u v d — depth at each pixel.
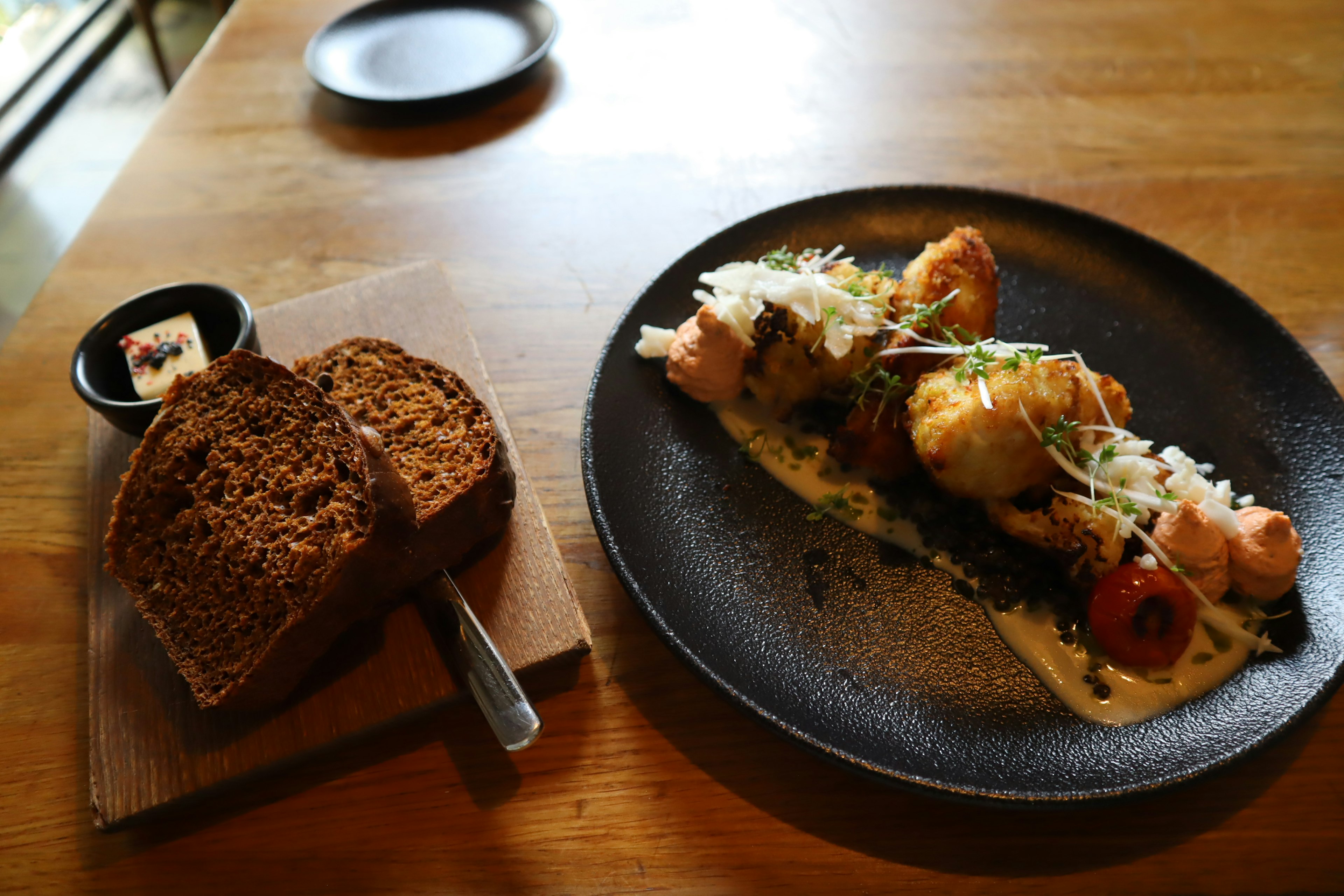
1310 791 0.31
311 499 0.33
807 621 0.34
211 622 0.33
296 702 0.33
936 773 0.30
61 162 0.79
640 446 0.39
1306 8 0.63
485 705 0.31
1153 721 0.32
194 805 0.32
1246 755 0.29
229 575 0.33
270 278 0.49
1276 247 0.48
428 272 0.46
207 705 0.31
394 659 0.33
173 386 0.36
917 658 0.34
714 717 0.33
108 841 0.31
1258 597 0.34
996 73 0.60
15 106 0.80
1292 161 0.53
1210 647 0.33
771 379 0.39
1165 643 0.32
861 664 0.33
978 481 0.35
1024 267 0.45
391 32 0.62
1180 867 0.30
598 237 0.51
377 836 0.31
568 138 0.57
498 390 0.43
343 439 0.33
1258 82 0.58
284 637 0.31
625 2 0.67
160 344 0.39
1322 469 0.37
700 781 0.32
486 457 0.35
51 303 0.48
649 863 0.31
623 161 0.55
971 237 0.39
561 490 0.39
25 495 0.40
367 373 0.39
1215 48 0.61
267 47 0.64
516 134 0.57
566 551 0.38
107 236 0.52
